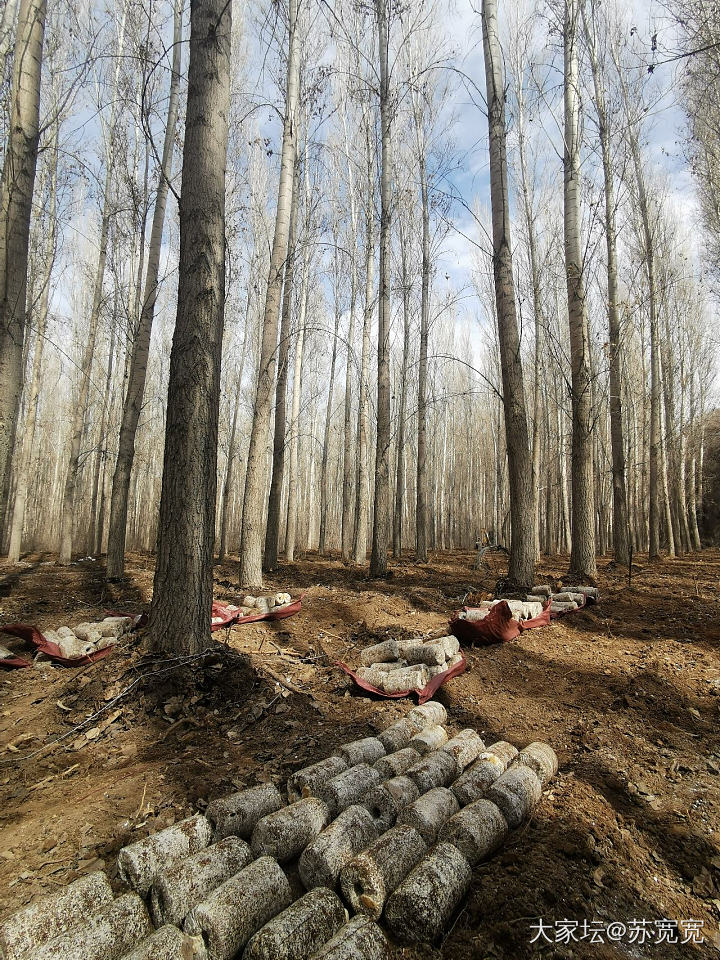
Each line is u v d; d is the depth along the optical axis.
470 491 30.28
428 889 2.23
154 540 25.20
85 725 4.11
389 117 10.99
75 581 10.34
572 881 2.45
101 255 14.47
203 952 2.04
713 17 5.83
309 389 27.22
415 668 4.76
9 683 5.02
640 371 18.39
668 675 5.02
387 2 10.89
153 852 2.40
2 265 5.44
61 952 1.98
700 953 2.17
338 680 4.99
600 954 2.10
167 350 25.28
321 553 20.02
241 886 2.23
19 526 14.05
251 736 3.99
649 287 15.47
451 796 2.95
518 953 2.09
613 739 3.95
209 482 4.86
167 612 4.66
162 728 4.06
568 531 24.42
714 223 14.48
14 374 5.46
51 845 2.71
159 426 27.39
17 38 5.67
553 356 14.45
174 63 10.51
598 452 22.34
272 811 2.90
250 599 7.34
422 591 9.32
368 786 3.05
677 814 3.04
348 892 2.36
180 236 5.03
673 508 22.48
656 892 2.48
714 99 10.88
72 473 14.38
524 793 2.97
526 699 4.77
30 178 5.65
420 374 15.29
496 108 8.57
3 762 3.72
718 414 24.98
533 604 6.98
